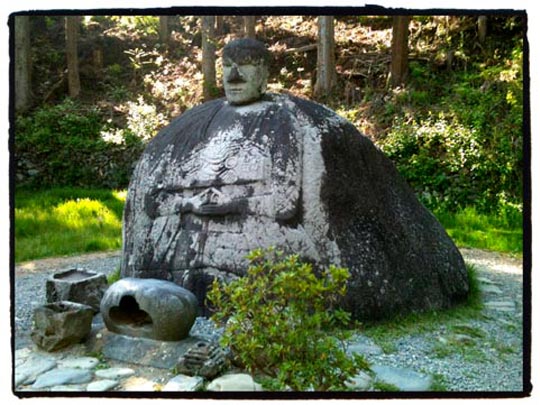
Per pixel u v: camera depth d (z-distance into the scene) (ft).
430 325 12.76
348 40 39.99
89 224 25.95
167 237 13.42
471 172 28.04
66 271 14.44
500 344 12.01
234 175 12.83
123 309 12.04
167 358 10.87
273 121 13.23
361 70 37.35
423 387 10.11
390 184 14.17
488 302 14.84
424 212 14.82
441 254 14.32
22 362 11.06
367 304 12.44
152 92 39.86
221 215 12.84
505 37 34.99
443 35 36.65
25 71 38.01
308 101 14.01
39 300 15.33
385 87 34.91
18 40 37.73
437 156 29.14
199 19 44.93
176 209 13.37
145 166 14.39
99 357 11.24
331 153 13.10
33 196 31.19
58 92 40.24
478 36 35.35
